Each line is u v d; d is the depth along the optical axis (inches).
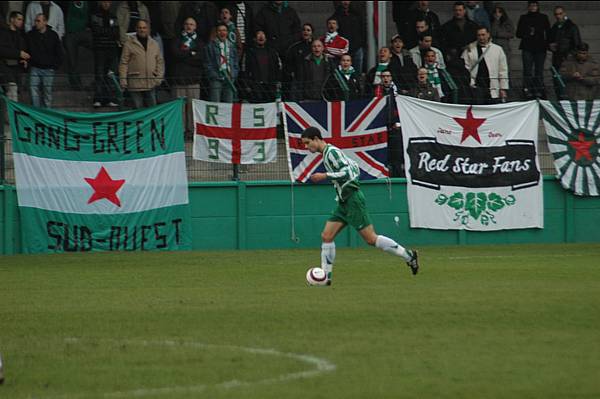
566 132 2920.8
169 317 1530.5
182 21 3137.3
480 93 2947.8
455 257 2460.6
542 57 3312.0
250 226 2797.7
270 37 3166.8
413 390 1050.1
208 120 2773.1
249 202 2795.3
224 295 1772.9
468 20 3201.3
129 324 1472.7
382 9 3240.7
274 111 2797.7
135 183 2726.4
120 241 2711.6
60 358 1227.2
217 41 2920.8
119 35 3093.0
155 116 2741.1
